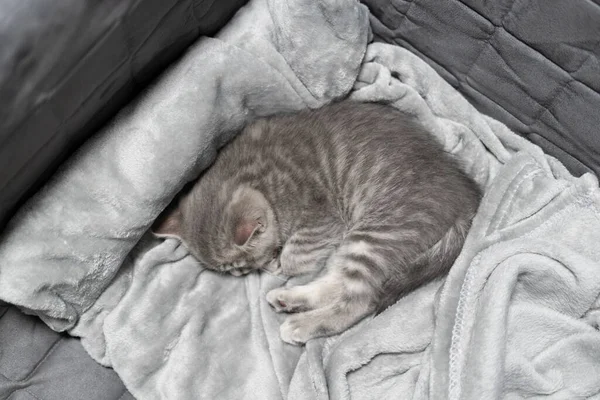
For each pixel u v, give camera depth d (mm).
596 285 665
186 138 665
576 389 661
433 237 702
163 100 657
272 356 713
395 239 706
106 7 563
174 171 668
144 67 638
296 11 686
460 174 724
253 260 729
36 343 694
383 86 744
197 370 704
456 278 687
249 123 741
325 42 704
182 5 624
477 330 649
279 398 698
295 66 719
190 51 667
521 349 670
